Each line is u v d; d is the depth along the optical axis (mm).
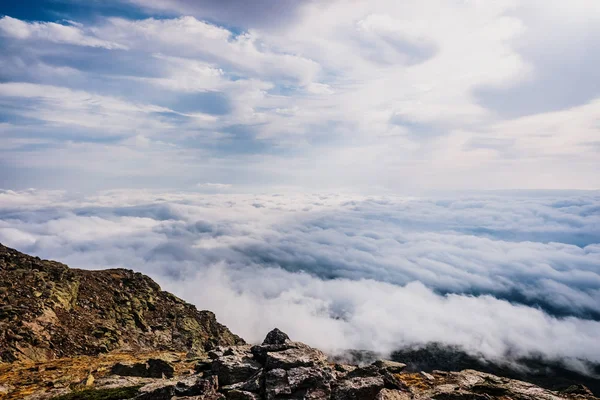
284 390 29516
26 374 53031
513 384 42219
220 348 42719
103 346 75688
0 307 75938
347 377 34500
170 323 105000
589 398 40281
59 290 91562
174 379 37781
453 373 47469
